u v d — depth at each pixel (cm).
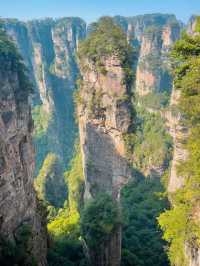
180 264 4216
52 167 9425
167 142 8106
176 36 14038
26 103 5850
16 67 5991
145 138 8650
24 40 17300
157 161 7906
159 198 6669
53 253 4841
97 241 4934
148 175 7950
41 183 9000
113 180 6469
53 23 17825
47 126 14088
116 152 6297
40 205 4906
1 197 3653
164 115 8638
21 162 4538
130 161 6309
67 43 16188
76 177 8081
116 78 6028
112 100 6084
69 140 14600
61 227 6022
